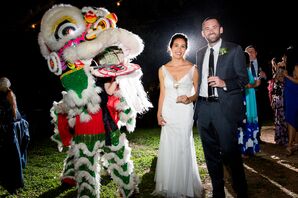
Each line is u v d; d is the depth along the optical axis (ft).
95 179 13.17
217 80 12.23
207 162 13.58
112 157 13.60
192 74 14.29
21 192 16.35
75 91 12.51
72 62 12.55
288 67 20.53
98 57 13.83
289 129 20.70
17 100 41.19
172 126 14.16
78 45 12.52
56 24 12.89
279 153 21.62
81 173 12.98
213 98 12.87
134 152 23.95
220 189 13.43
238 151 12.92
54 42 12.85
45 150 26.53
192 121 14.28
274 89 24.44
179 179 14.01
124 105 13.92
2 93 16.42
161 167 14.53
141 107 14.62
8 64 41.50
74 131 13.88
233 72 12.73
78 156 13.08
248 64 19.63
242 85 12.60
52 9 13.23
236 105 12.69
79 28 12.91
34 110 40.14
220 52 12.72
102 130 13.26
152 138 29.58
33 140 32.53
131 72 13.60
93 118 13.08
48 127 38.40
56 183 17.10
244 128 20.43
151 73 45.29
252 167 18.56
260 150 22.63
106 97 13.50
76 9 13.29
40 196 15.52
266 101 40.78
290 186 15.35
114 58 13.76
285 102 20.80
